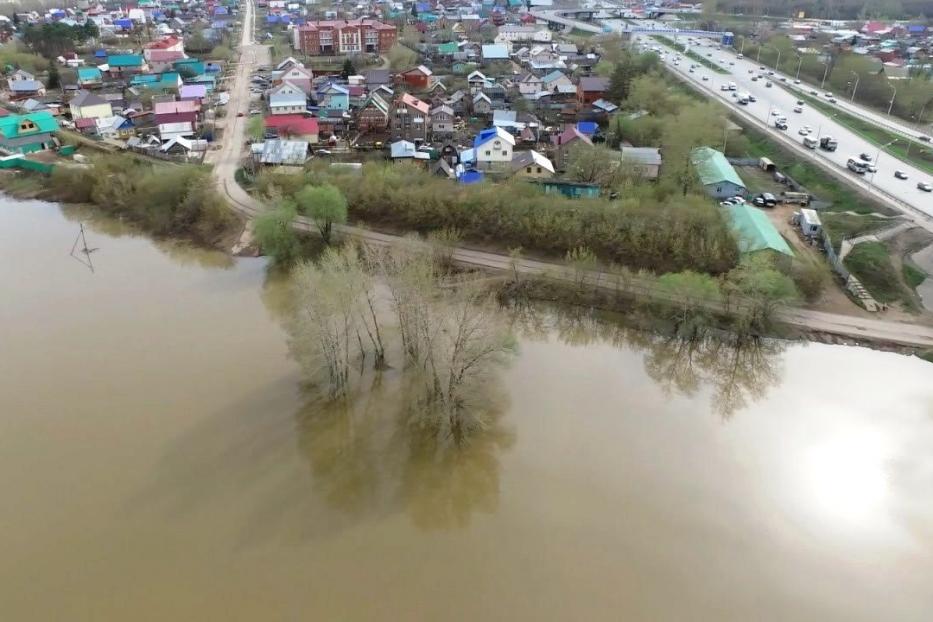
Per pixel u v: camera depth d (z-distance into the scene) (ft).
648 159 288.92
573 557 122.62
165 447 147.95
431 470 143.23
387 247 233.96
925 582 118.52
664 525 129.49
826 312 197.26
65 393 165.78
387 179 267.18
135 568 119.75
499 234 241.96
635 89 389.19
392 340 183.93
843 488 138.41
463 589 116.47
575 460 145.89
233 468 142.61
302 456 146.30
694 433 154.71
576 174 278.67
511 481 140.15
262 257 243.40
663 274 215.31
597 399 167.32
